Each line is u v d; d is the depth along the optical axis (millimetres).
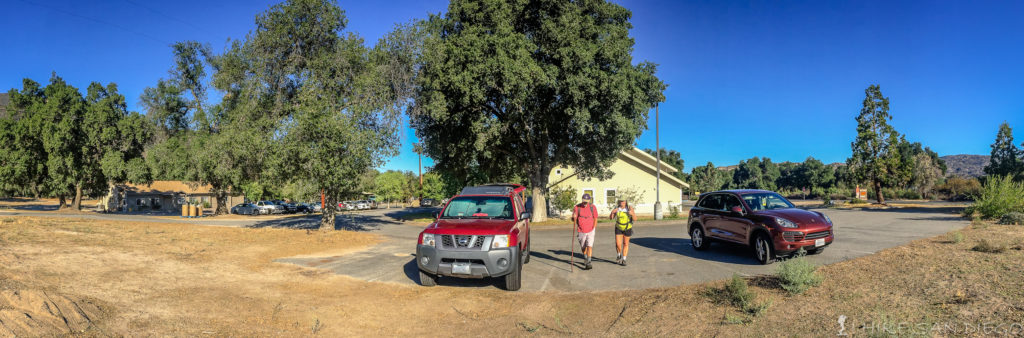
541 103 21125
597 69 18188
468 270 7324
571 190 31188
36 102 40531
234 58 19375
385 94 16375
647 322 5328
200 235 14570
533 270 9148
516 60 17547
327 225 17406
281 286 7688
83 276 7016
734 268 8750
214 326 5324
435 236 7602
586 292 7223
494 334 5414
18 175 38969
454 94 19531
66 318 4758
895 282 5848
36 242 10172
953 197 57062
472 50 18047
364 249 12508
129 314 5398
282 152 14766
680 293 6496
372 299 7031
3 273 6262
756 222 9422
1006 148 48312
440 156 24312
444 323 5910
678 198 34312
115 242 11422
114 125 40094
